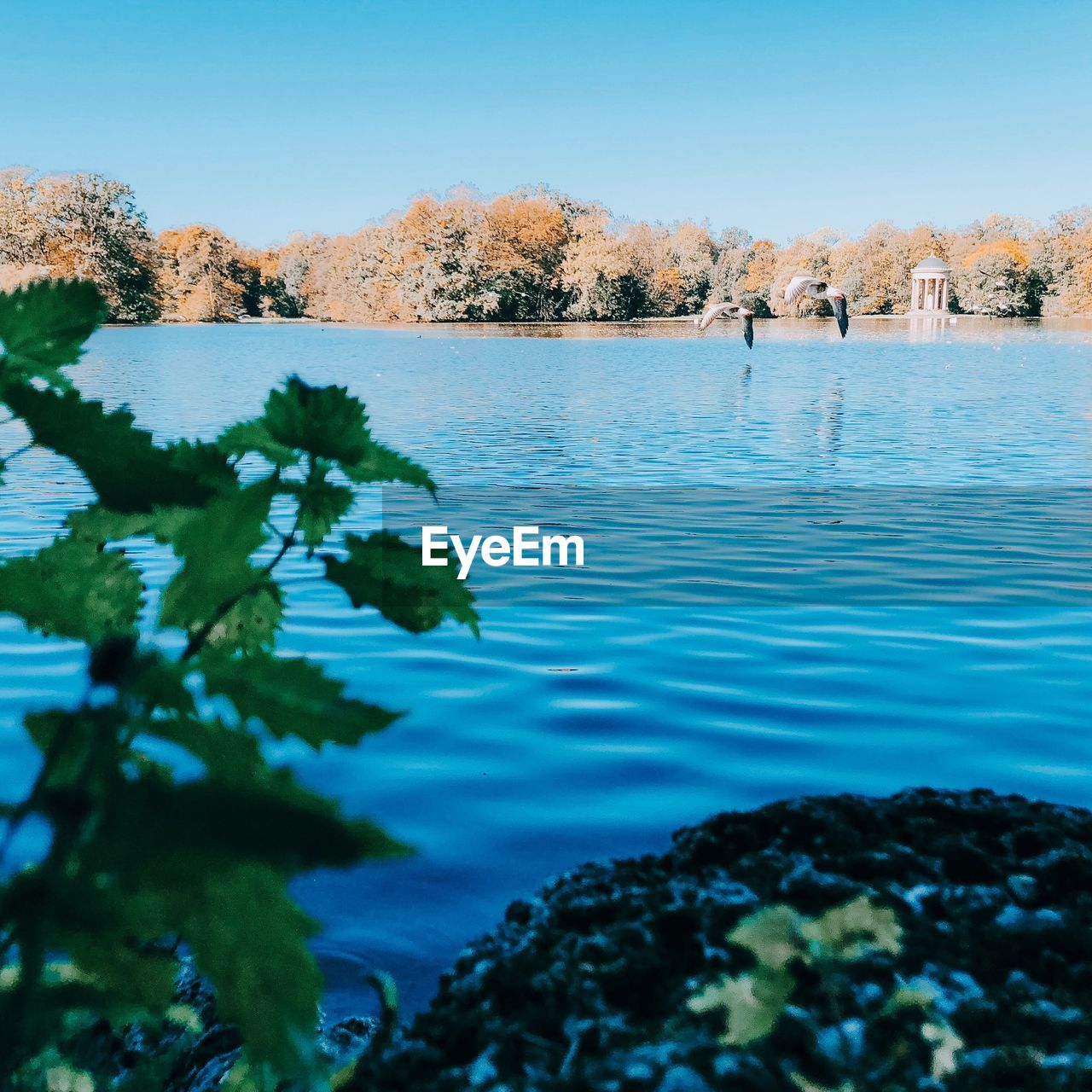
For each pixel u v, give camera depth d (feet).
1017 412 83.51
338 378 122.31
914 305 377.71
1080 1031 5.14
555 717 16.83
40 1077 2.56
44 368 1.97
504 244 348.18
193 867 1.29
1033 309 377.30
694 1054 4.85
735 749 15.52
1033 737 16.15
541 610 24.21
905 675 19.33
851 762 15.15
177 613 2.05
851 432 69.82
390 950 9.42
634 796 13.75
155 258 330.75
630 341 235.40
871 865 6.70
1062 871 6.63
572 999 5.43
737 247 429.79
